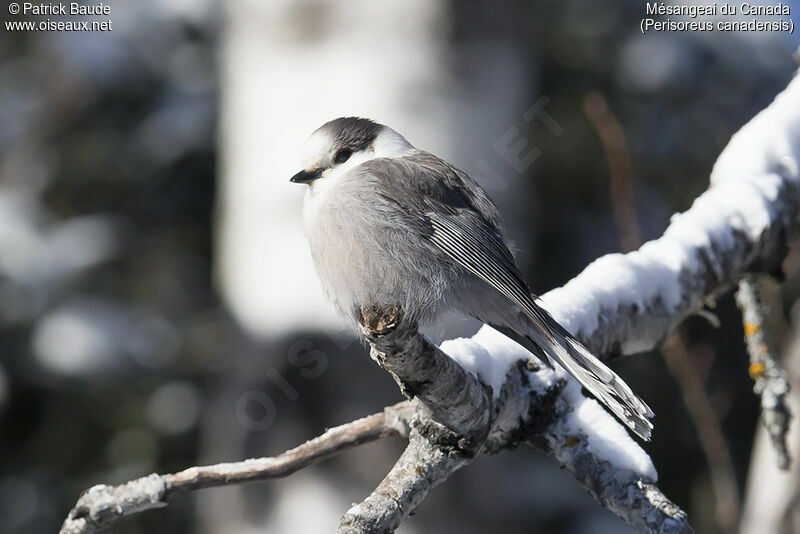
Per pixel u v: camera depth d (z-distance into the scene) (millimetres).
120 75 16000
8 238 15398
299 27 9648
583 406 5676
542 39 16250
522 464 16656
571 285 6426
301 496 9148
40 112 16375
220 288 15516
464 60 9602
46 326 15164
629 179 10477
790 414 7332
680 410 15945
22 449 15336
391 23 9523
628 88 16672
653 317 6504
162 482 5672
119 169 16391
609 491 5438
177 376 15648
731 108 17000
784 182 7145
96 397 15320
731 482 11789
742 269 6973
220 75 15930
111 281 16000
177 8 15945
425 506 9102
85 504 5656
